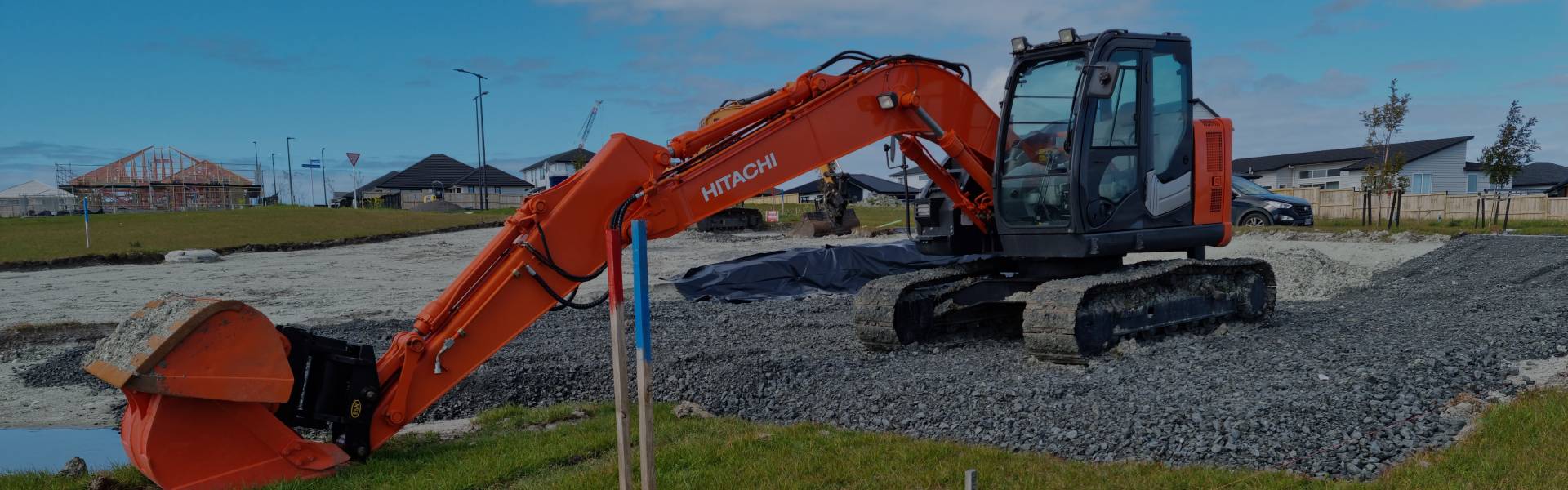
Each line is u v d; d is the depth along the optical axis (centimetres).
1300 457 490
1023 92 820
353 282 1875
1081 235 781
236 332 470
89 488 492
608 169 602
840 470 493
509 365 860
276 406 506
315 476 507
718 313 1230
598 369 822
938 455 520
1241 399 594
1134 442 534
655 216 623
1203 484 454
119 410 766
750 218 3616
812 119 706
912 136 803
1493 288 1237
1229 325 929
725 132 671
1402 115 2539
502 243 574
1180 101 858
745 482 481
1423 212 2784
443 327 556
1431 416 546
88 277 2005
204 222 3856
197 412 471
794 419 664
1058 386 652
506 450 562
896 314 846
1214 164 884
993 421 597
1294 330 905
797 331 1034
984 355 818
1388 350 743
